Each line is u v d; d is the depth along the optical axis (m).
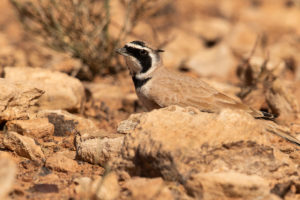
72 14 23.05
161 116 12.28
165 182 11.03
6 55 25.69
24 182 11.89
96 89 21.08
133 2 25.23
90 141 13.29
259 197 10.56
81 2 23.00
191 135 11.60
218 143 11.45
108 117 19.31
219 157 11.34
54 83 18.11
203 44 32.16
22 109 15.55
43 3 23.55
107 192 10.75
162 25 32.78
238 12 38.53
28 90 15.63
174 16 34.69
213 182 10.52
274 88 19.34
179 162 11.01
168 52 27.11
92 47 23.36
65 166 12.80
